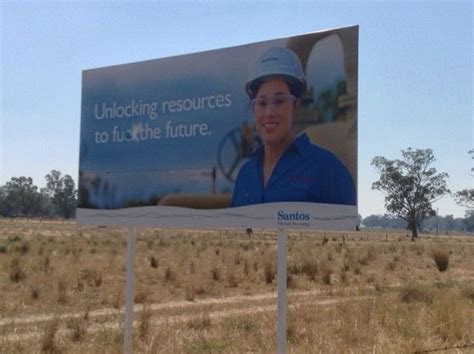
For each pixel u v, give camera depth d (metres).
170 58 10.33
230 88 9.64
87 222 11.14
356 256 41.59
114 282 24.23
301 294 22.97
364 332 13.40
